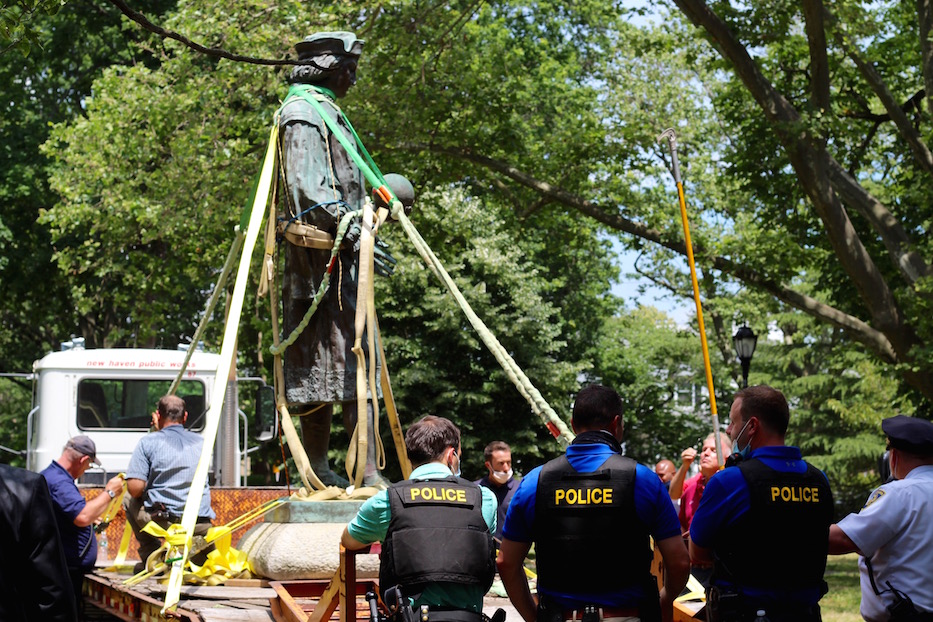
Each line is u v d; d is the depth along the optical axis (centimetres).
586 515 426
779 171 1970
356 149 758
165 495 811
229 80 1886
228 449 1355
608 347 3738
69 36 2911
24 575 371
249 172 1911
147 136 2006
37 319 3238
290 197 740
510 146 2123
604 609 423
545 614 428
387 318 2616
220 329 2909
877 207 1733
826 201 1688
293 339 732
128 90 2025
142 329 2503
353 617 487
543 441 2697
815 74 1698
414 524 450
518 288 2706
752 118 2014
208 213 1931
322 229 730
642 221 2142
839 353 2220
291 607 544
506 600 658
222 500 1229
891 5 1933
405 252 2636
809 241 2009
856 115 1991
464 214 2569
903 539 464
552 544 429
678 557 431
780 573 432
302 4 1766
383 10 1822
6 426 4128
